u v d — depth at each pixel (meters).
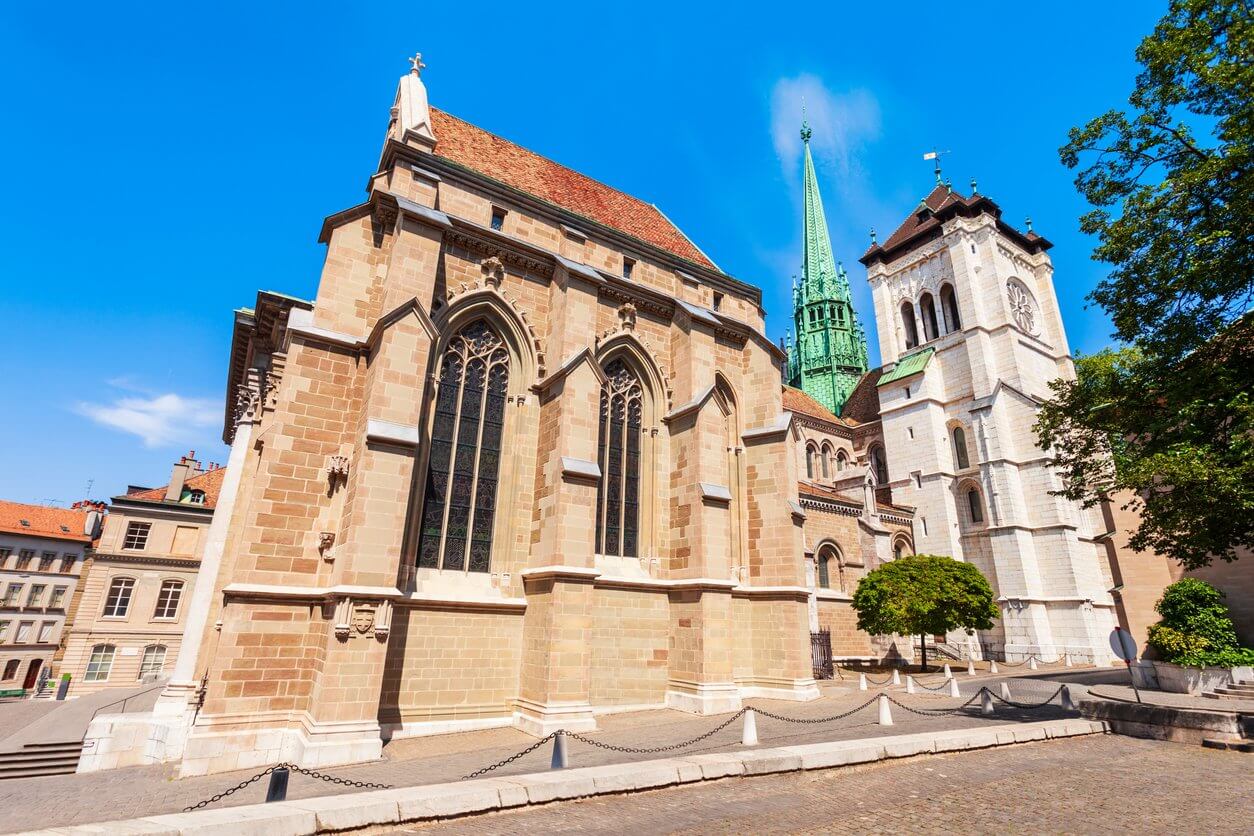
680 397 24.39
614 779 9.73
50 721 24.38
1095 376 18.73
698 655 20.77
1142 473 14.73
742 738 14.31
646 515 23.23
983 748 13.59
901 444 57.53
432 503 18.53
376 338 17.05
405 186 20.00
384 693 16.06
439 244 18.84
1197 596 22.53
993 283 56.31
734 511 25.61
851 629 38.91
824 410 61.09
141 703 29.33
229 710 14.18
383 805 7.91
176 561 47.03
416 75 24.36
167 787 12.49
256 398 21.92
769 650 23.36
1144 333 16.88
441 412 19.36
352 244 18.70
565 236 23.44
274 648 14.97
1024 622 46.16
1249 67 14.25
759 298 29.83
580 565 18.33
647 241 28.77
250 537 15.30
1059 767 12.12
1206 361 15.72
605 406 23.22
